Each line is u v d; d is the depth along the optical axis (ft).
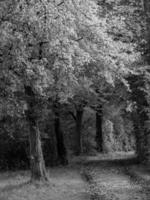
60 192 64.18
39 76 63.21
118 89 106.11
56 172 93.86
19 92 69.00
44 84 64.75
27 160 111.55
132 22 103.65
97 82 89.15
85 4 69.62
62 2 63.87
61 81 69.62
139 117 105.29
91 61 73.72
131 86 102.47
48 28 60.75
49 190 66.44
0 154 109.91
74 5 67.00
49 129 118.11
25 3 59.52
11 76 62.95
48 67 66.49
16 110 68.85
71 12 66.80
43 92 71.51
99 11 85.56
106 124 175.94
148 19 98.63
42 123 112.27
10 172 100.99
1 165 108.78
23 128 103.30
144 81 99.96
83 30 71.15
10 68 62.90
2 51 61.16
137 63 97.91
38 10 59.72
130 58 84.12
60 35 61.93
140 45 100.01
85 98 115.34
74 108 135.74
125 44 90.79
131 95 105.60
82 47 71.97
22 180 81.61
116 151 180.45
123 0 107.14
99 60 74.33
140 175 80.79
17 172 99.76
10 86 64.39
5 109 68.13
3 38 58.13
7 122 99.45
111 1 103.55
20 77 64.34
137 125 107.45
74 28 67.82
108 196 59.31
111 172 91.76
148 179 74.38
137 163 108.17
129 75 97.76
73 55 64.54
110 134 177.47
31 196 61.21
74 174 89.40
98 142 163.12
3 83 64.03
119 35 100.37
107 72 76.64
